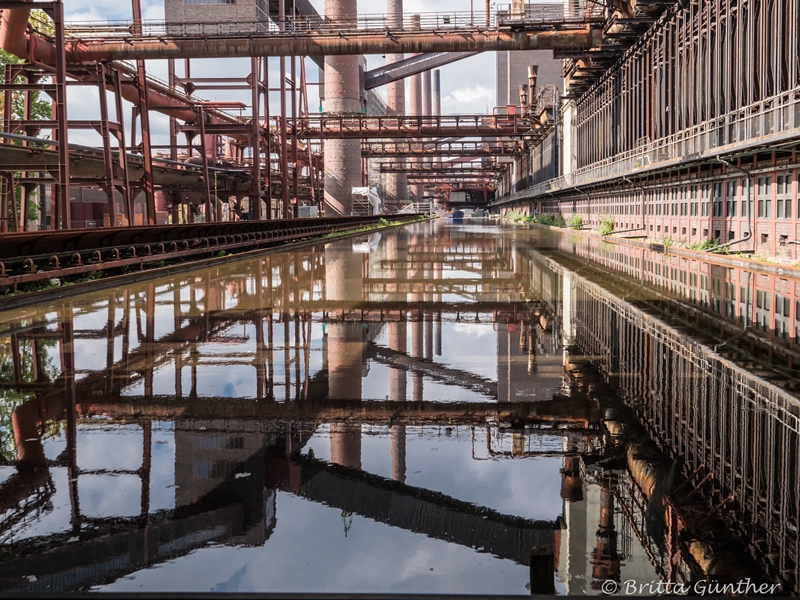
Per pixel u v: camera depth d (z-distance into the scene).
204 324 13.48
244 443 6.37
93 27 38.22
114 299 17.38
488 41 39.53
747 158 25.48
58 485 5.35
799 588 3.71
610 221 48.75
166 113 54.38
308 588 3.77
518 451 6.11
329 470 5.64
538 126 85.69
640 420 7.05
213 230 32.47
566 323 13.29
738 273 21.12
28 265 17.83
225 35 38.53
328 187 93.88
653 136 38.84
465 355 10.48
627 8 38.66
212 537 4.43
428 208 190.75
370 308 15.69
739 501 4.92
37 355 10.49
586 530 4.46
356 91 93.56
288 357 10.39
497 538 4.37
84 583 3.85
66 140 29.92
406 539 4.37
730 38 28.00
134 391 8.34
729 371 9.15
